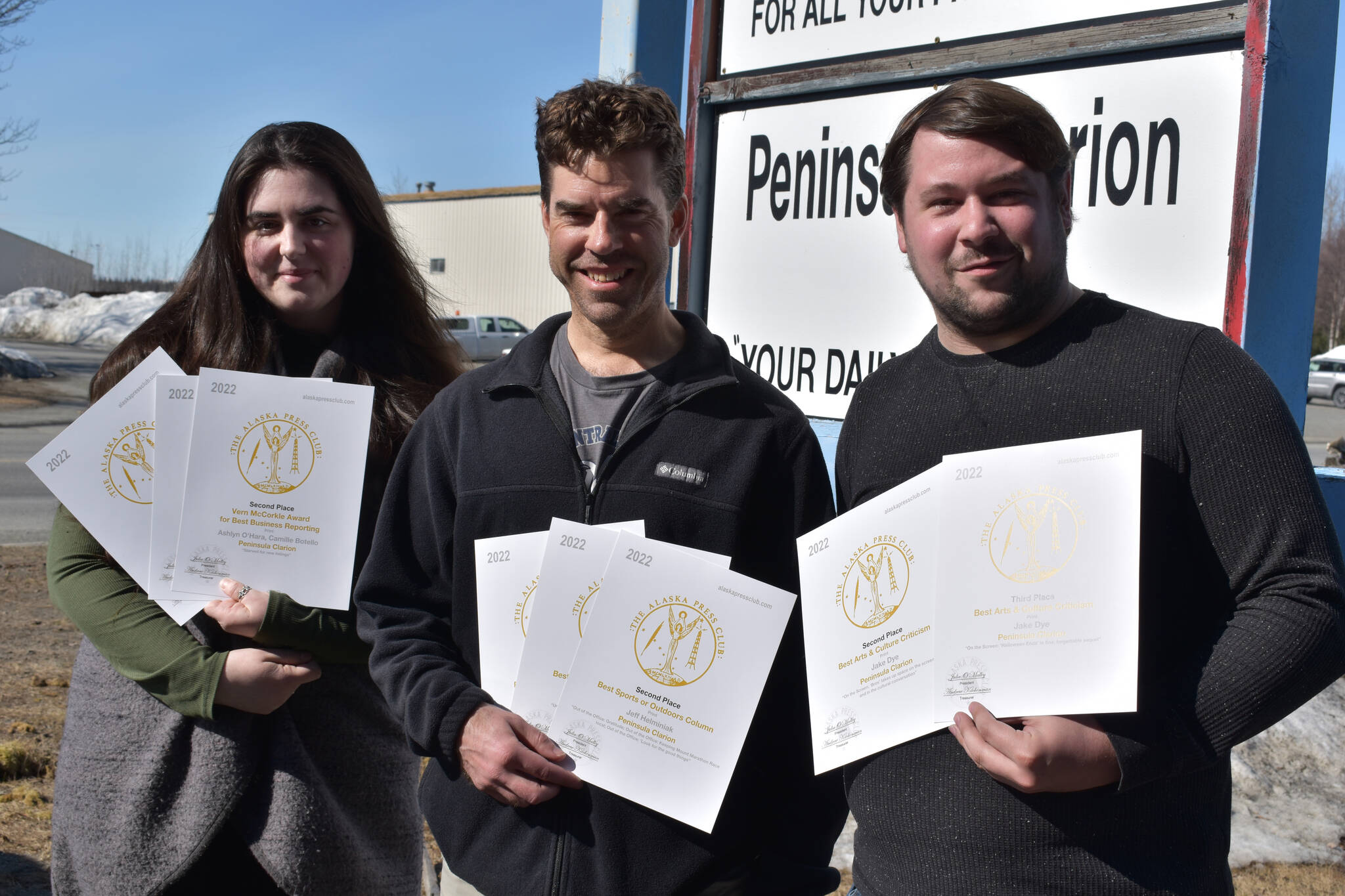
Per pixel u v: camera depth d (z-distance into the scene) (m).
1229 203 2.13
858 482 1.59
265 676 1.73
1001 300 1.42
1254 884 2.79
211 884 1.86
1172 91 2.22
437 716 1.56
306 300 1.91
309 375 2.01
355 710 1.88
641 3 3.14
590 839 1.55
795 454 1.65
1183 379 1.34
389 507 1.78
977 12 2.51
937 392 1.53
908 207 1.51
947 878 1.37
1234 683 1.23
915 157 1.48
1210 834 1.35
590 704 1.55
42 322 43.25
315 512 1.82
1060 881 1.31
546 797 1.53
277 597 1.77
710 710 1.53
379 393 1.96
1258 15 2.07
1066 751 1.24
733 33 3.04
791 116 2.90
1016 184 1.41
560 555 1.59
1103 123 2.32
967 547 1.35
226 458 1.81
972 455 1.37
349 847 1.81
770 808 1.63
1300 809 3.17
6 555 6.92
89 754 1.81
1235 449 1.29
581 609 1.58
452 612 1.74
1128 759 1.24
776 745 1.62
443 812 1.70
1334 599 1.23
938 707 1.33
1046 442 1.37
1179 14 2.20
